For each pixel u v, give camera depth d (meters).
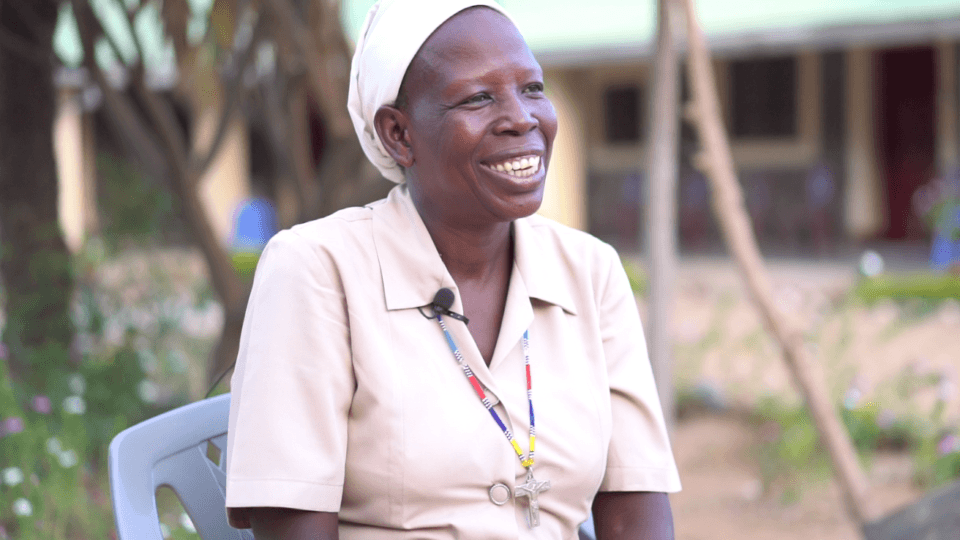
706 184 14.12
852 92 13.91
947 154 13.50
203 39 4.08
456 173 1.58
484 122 1.56
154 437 1.77
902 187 14.14
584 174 15.19
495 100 1.56
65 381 4.49
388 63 1.59
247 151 15.91
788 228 14.17
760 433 5.97
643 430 1.75
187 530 3.14
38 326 4.84
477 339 1.66
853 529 4.69
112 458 1.70
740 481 5.39
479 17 1.58
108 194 6.44
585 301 1.75
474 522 1.54
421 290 1.61
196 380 5.84
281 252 1.59
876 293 9.96
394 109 1.63
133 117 4.88
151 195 6.27
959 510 2.82
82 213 14.13
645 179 3.66
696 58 3.68
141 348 5.47
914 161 14.02
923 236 13.96
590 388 1.68
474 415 1.56
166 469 1.76
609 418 1.69
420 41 1.57
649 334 3.65
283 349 1.53
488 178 1.57
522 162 1.57
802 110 14.12
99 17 4.42
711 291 10.99
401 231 1.64
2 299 4.81
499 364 1.63
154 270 6.04
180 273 6.65
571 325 1.73
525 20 12.87
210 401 1.87
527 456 1.58
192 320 7.25
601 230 15.25
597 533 1.77
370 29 1.66
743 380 6.98
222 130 4.80
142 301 5.72
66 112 13.59
